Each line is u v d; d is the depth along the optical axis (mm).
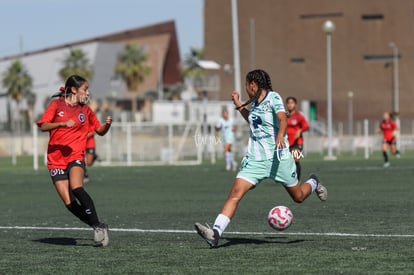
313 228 19766
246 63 152375
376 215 22828
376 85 146500
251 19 139125
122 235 19078
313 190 17281
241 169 16516
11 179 47719
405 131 116312
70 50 177875
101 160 69375
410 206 25562
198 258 15055
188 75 192375
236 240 17656
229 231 19422
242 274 13258
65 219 23703
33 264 14719
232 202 16328
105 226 16969
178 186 38781
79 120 17031
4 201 31062
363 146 98688
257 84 16312
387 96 146125
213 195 32469
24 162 80062
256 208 25797
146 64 182000
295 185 16672
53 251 16438
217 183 40562
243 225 20781
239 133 77062
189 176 47656
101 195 33469
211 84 85375
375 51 146250
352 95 147250
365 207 25375
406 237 17781
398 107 145375
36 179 47562
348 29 147625
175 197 31719
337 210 24484
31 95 178875
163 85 195375
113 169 59312
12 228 21188
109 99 167000
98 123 17516
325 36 149125
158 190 36094
